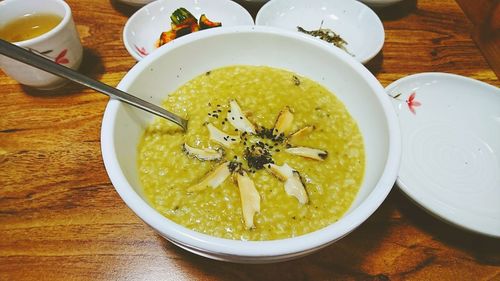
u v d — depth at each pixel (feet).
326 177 0.80
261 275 0.77
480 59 1.24
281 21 1.39
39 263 0.77
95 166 0.94
